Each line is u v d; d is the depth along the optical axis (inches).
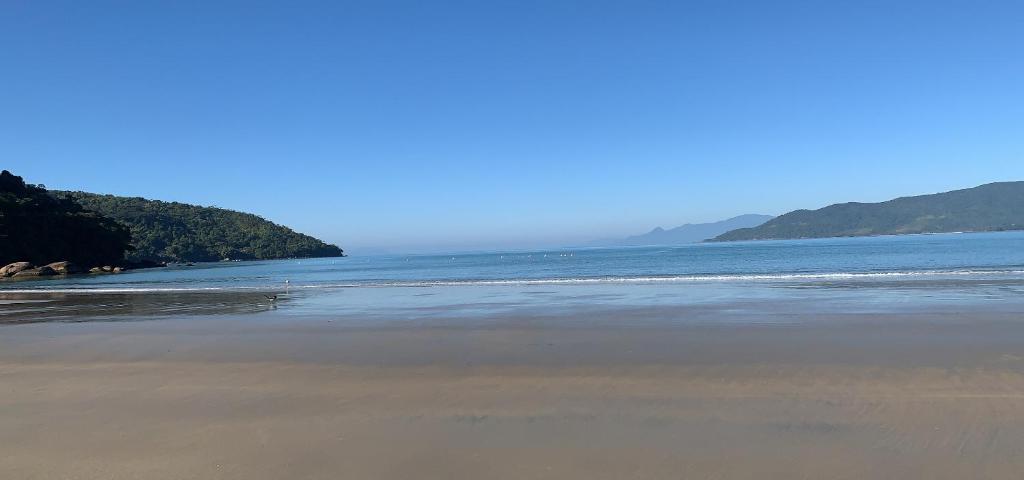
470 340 437.4
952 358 331.6
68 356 407.8
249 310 715.4
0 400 288.7
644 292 836.0
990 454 191.0
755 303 647.1
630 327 483.2
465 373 325.7
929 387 270.5
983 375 289.7
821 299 667.4
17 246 2970.0
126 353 413.1
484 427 232.1
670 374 311.6
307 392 292.2
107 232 3661.4
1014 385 269.0
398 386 300.2
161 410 264.8
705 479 179.3
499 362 353.1
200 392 296.0
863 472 181.2
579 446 209.2
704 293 792.9
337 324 548.1
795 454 196.4
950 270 1184.2
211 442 221.1
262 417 251.8
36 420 253.3
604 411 249.3
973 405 241.1
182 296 997.2
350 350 406.3
